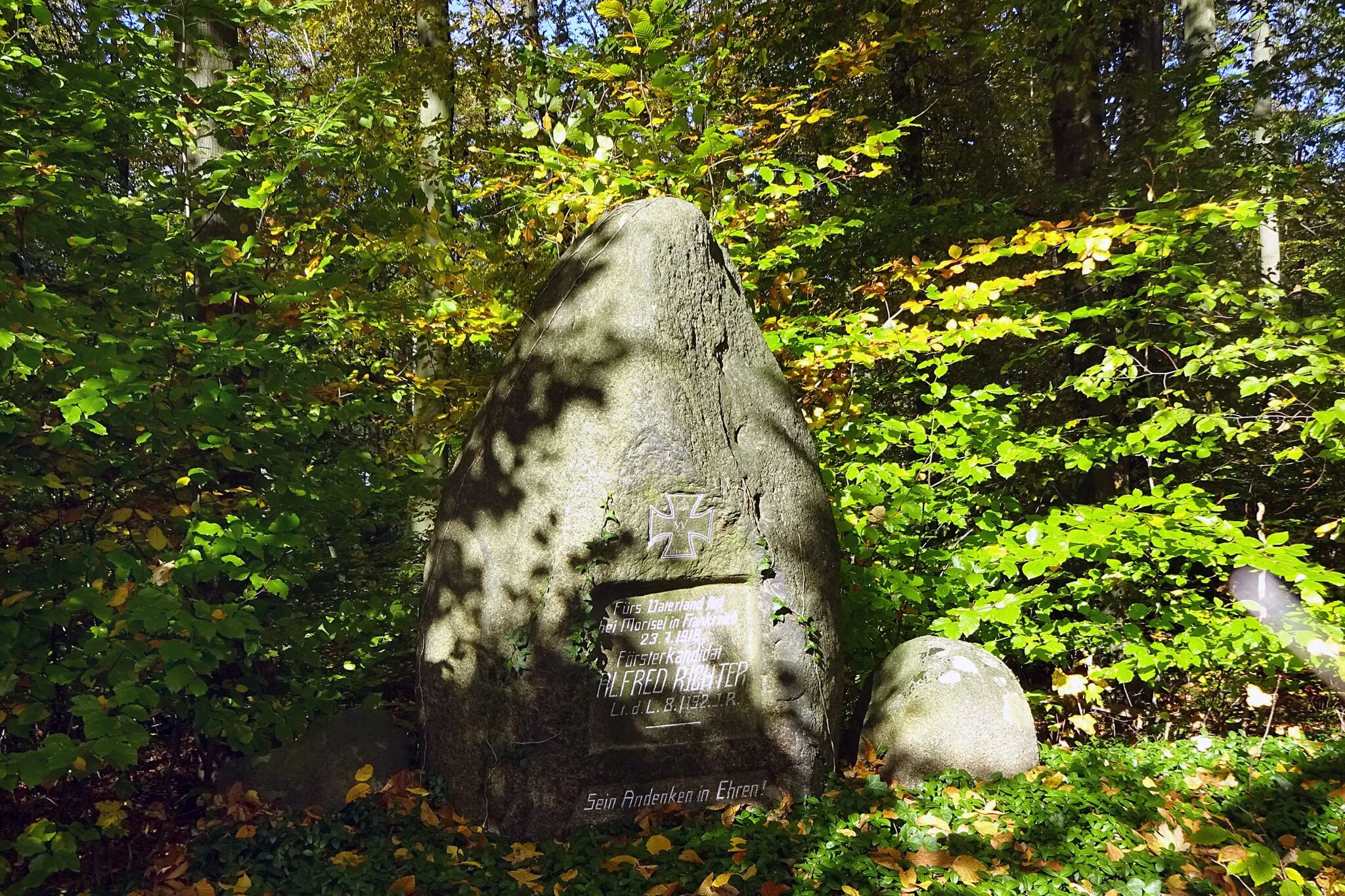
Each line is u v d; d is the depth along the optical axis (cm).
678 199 490
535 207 636
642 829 418
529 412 444
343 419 491
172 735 494
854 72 685
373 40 1227
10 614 347
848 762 491
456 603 442
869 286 660
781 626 453
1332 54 863
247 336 421
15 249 405
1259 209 561
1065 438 735
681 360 446
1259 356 542
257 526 400
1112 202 727
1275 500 770
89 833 352
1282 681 640
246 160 487
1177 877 365
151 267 448
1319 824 418
